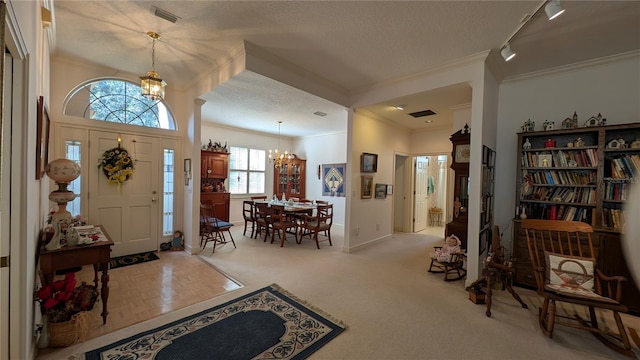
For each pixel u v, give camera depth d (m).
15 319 1.58
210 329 2.22
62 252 2.12
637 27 2.55
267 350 1.98
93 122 3.75
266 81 3.45
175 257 4.08
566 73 3.40
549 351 2.04
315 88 3.96
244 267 3.73
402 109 4.64
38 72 2.03
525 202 3.53
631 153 2.94
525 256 3.26
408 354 1.97
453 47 3.00
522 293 3.05
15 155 1.55
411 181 6.56
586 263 2.43
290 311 2.54
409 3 2.28
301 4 2.32
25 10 1.47
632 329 2.23
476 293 2.79
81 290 2.19
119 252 4.00
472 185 3.15
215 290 2.97
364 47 3.05
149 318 2.38
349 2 2.28
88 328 2.12
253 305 2.64
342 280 3.33
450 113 4.88
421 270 3.76
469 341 2.14
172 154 4.48
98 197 3.80
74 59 3.47
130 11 2.44
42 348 1.94
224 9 2.40
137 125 4.13
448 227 4.14
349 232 4.59
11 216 1.56
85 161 3.69
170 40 2.97
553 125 3.41
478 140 3.12
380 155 5.34
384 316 2.49
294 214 5.44
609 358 1.97
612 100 3.13
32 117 1.71
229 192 6.73
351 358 1.92
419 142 6.37
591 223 3.00
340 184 7.02
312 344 2.05
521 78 3.70
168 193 4.46
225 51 3.22
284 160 7.55
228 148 6.80
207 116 5.64
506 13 2.38
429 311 2.60
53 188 3.47
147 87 2.87
